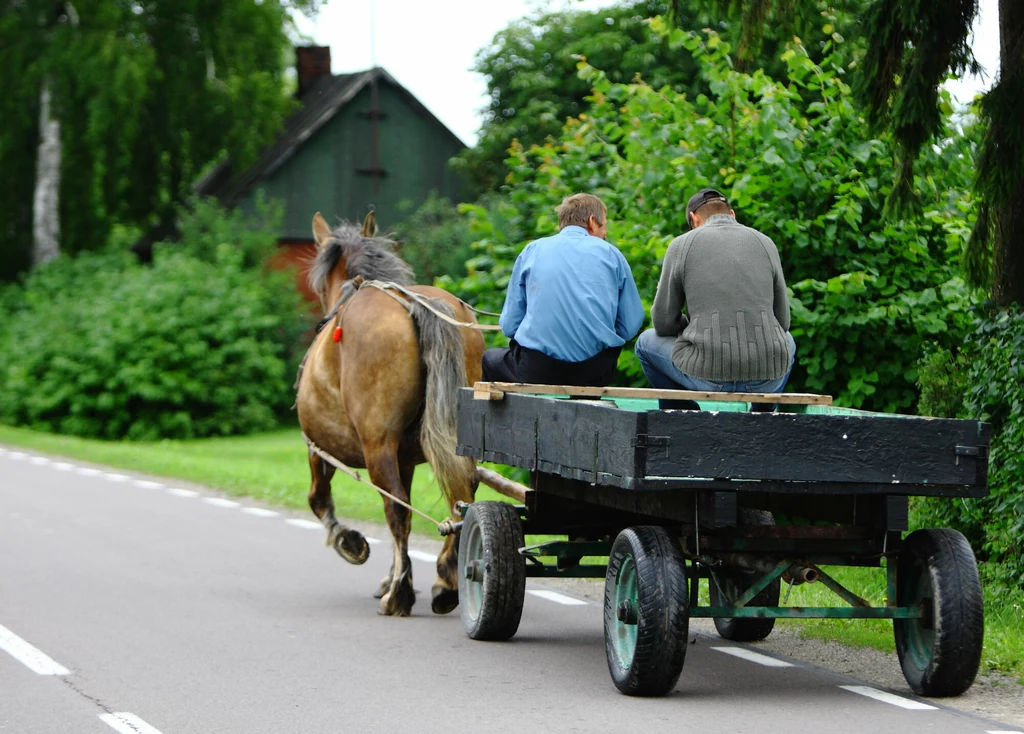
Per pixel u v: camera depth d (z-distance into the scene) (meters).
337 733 8.18
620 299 10.52
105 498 22.20
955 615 8.62
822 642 11.16
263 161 53.53
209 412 40.84
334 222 54.03
